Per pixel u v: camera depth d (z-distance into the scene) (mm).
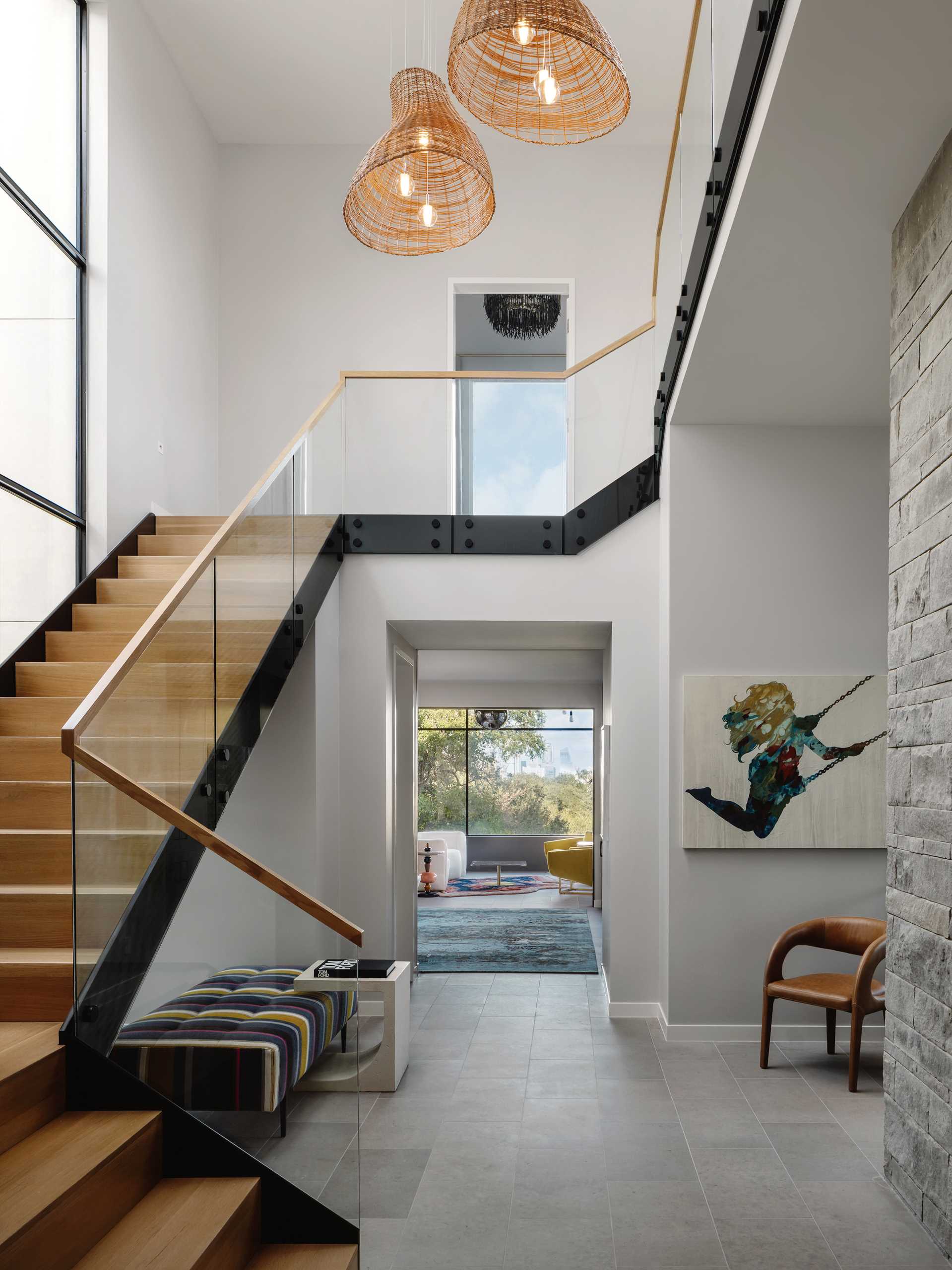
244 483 9234
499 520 7312
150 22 7660
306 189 9492
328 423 7027
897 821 3943
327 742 6906
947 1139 3475
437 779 17031
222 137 9383
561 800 16875
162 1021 3367
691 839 6422
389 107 8906
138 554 7156
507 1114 4977
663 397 6836
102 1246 2805
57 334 6398
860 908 6402
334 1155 3332
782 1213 3852
